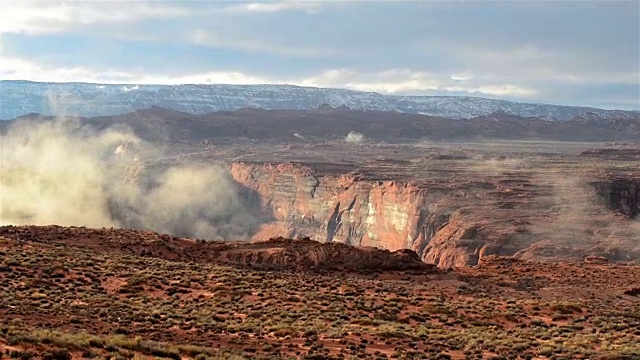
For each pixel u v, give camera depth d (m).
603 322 63.59
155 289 65.00
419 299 69.62
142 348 38.91
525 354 48.22
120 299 58.81
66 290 59.62
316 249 88.88
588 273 96.94
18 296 54.53
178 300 61.41
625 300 80.44
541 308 69.56
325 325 54.31
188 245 91.00
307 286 71.25
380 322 56.84
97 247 84.00
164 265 75.19
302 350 45.97
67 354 34.22
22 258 67.75
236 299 63.12
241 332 50.88
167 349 39.44
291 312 58.78
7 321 44.34
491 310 66.75
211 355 40.38
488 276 92.12
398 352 46.59
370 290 72.62
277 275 76.62
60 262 68.81
